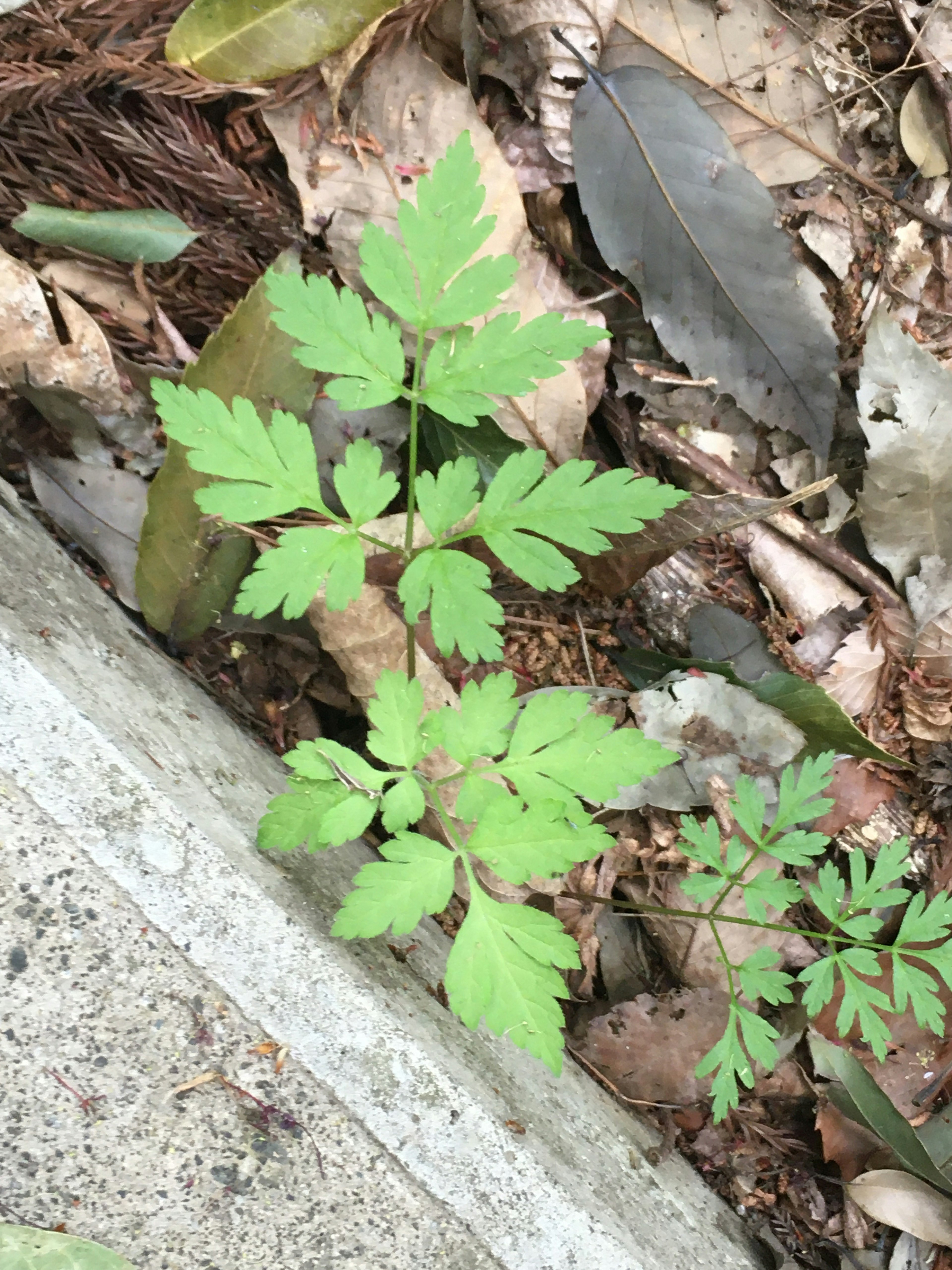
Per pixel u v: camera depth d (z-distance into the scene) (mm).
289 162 323
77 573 328
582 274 369
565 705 286
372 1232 278
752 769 366
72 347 320
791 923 382
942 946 322
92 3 308
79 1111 271
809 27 370
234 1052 278
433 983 321
